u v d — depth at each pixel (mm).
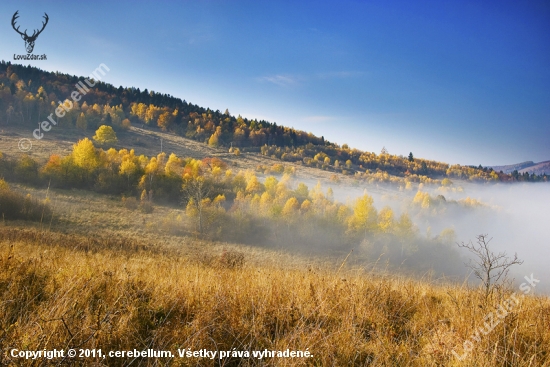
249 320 3838
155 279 4895
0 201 24266
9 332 2990
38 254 5570
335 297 4629
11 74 120625
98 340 3033
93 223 39312
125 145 112438
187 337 3238
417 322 4242
